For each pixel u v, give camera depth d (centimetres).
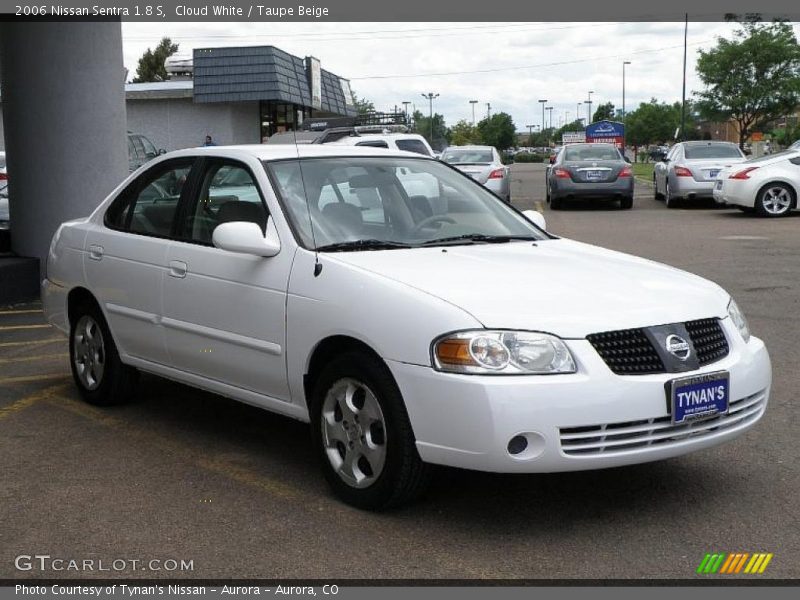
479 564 392
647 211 2153
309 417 472
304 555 401
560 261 484
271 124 3472
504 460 390
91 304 624
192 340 534
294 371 469
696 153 2238
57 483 489
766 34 4078
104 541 418
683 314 432
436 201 552
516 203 2503
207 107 3284
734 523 430
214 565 393
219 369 519
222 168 546
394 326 416
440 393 399
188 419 604
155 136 3322
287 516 442
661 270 491
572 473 495
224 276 509
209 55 3216
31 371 738
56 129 1100
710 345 437
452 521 434
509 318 403
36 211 1109
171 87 3309
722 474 491
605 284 447
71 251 637
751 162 1992
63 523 437
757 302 968
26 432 577
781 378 676
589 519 436
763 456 517
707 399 419
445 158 2177
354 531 424
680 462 510
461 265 461
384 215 521
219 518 441
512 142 11700
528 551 403
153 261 560
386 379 422
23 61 1095
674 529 424
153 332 564
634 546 407
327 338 450
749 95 4097
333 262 459
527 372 392
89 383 634
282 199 503
